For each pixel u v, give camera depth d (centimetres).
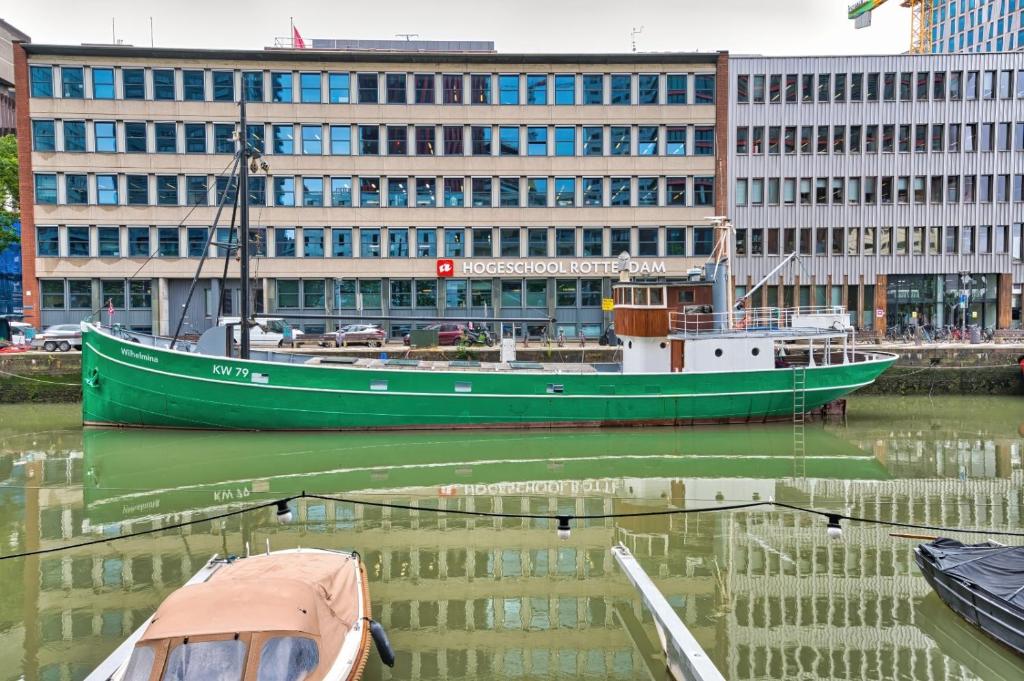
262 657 877
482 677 1101
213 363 2691
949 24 11519
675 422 2888
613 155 4950
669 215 4991
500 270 4944
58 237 4681
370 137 4853
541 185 4947
